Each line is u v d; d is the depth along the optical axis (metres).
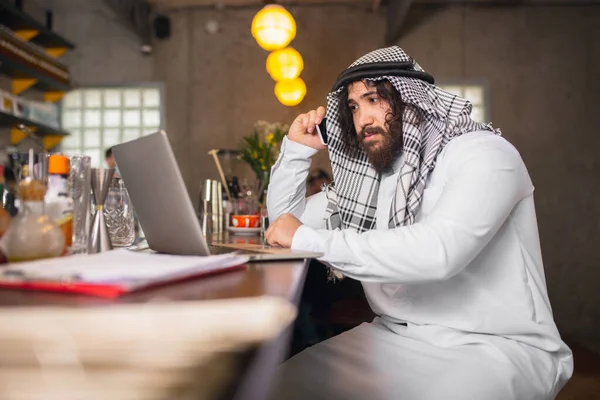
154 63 6.39
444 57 6.18
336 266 1.10
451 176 1.17
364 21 6.33
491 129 1.36
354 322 2.60
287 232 1.17
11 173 1.27
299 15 6.36
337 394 0.95
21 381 0.35
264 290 0.61
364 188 1.51
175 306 0.38
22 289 0.58
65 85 5.71
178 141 6.34
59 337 0.35
